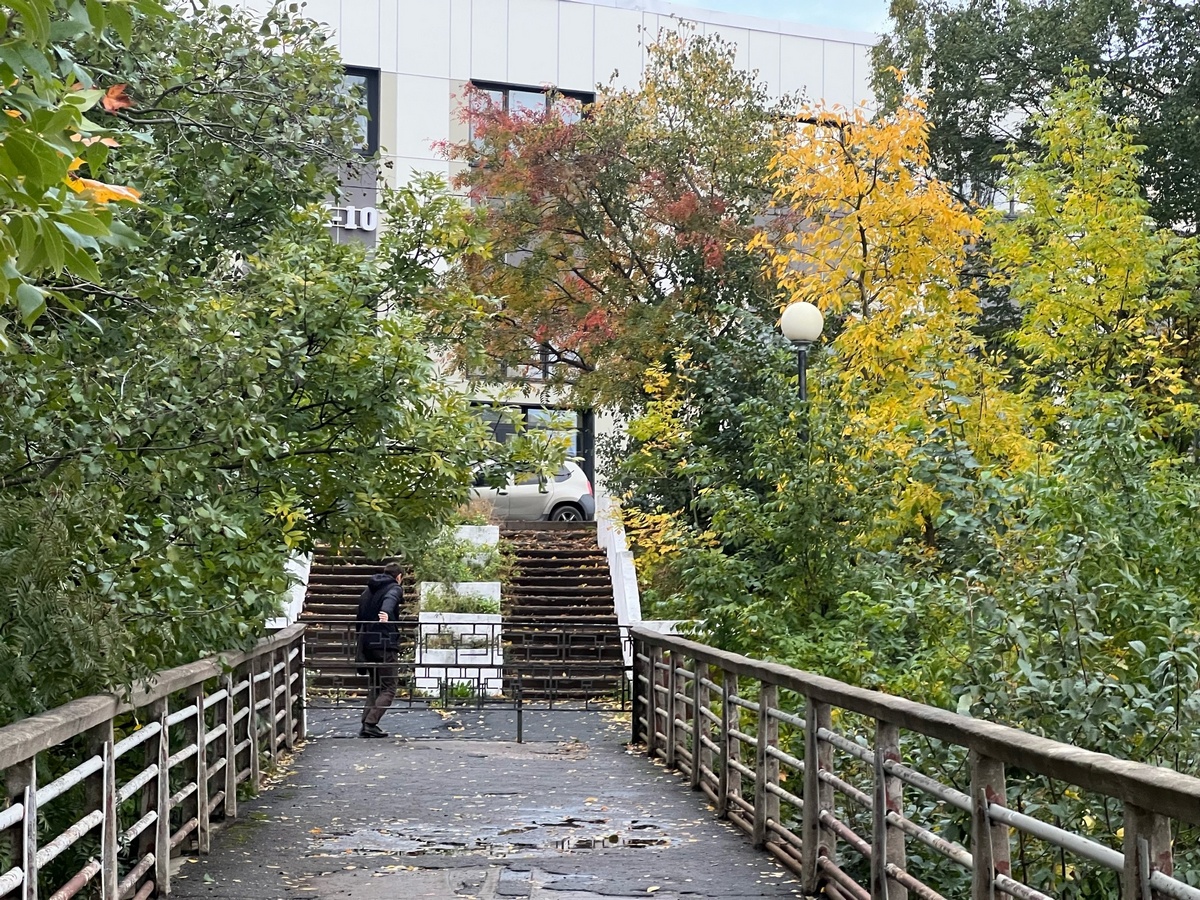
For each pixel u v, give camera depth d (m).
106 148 3.88
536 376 31.16
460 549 24.67
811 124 18.81
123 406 6.50
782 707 10.76
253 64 10.08
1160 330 22.58
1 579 5.41
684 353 17.33
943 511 8.21
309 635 21.88
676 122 29.34
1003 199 31.61
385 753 13.60
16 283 3.33
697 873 7.38
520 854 7.97
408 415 11.09
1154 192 29.20
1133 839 3.61
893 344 16.52
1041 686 6.23
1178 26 29.27
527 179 27.98
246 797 10.20
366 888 6.99
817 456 11.80
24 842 4.49
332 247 11.88
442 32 35.06
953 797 5.01
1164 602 7.75
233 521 7.71
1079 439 8.84
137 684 6.15
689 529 12.66
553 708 18.22
